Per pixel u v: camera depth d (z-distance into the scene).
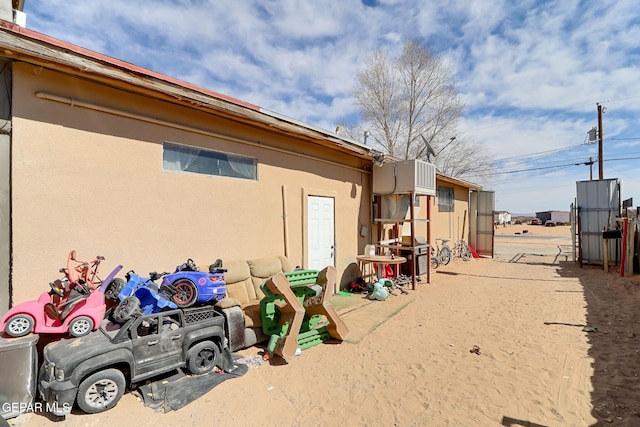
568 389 3.29
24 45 3.04
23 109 3.36
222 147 5.15
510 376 3.59
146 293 3.60
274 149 6.00
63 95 3.61
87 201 3.77
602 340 4.55
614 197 11.20
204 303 3.98
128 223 4.10
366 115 23.77
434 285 8.63
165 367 3.33
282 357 4.10
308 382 3.52
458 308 6.41
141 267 4.20
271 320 4.55
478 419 2.82
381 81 23.06
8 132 3.30
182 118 4.67
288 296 4.25
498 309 6.32
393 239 9.39
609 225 11.22
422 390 3.32
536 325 5.31
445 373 3.69
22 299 3.31
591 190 11.55
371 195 8.77
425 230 11.48
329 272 4.84
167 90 4.08
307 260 6.62
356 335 4.87
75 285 3.25
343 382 3.52
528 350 4.29
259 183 5.73
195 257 4.77
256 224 5.68
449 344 4.54
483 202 15.52
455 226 14.12
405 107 23.09
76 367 2.79
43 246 3.46
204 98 4.44
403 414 2.92
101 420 2.79
